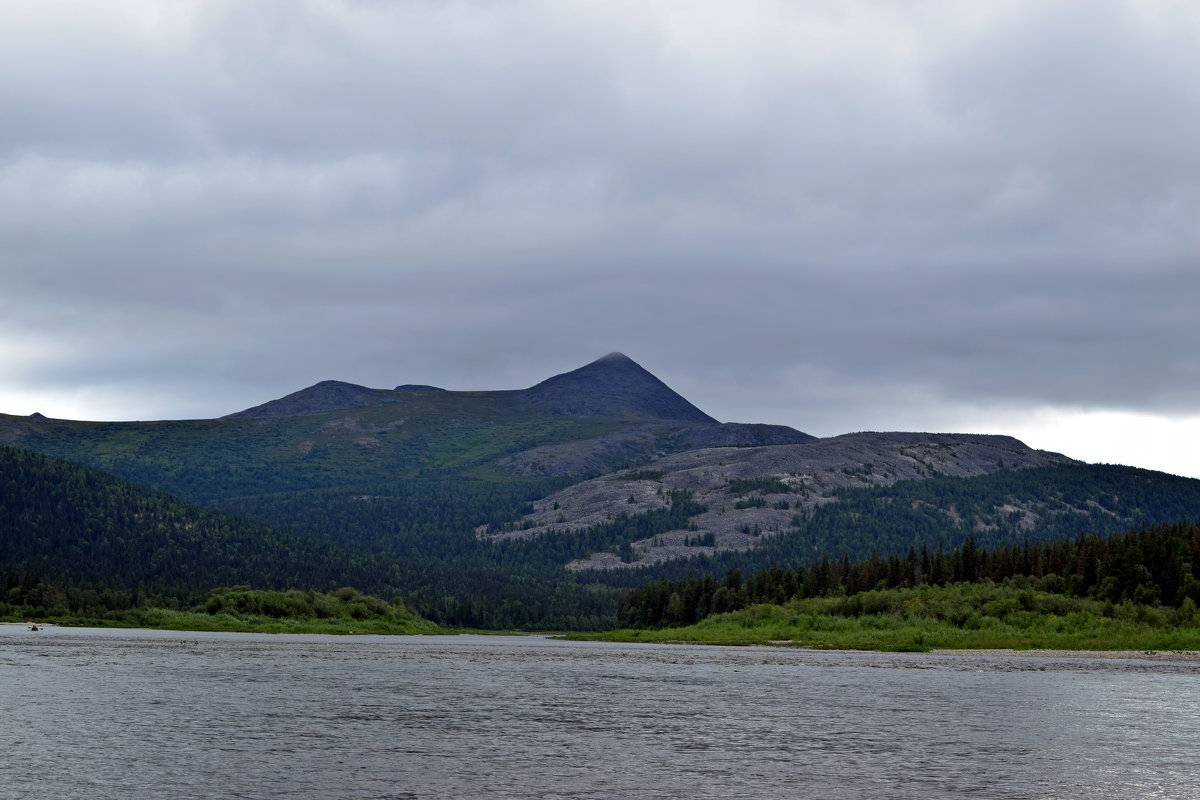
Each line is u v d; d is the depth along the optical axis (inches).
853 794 1710.1
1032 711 2694.4
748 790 1732.3
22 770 1811.0
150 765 1868.8
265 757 1956.2
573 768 1891.0
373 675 3614.7
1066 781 1819.6
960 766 1936.5
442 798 1656.0
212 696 2842.0
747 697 2974.9
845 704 2812.5
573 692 3085.6
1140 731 2365.9
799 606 7647.6
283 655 4670.3
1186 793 1740.9
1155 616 6417.3
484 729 2319.1
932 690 3203.7
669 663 4443.9
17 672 3405.5
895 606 7052.2
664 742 2166.6
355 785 1738.4
